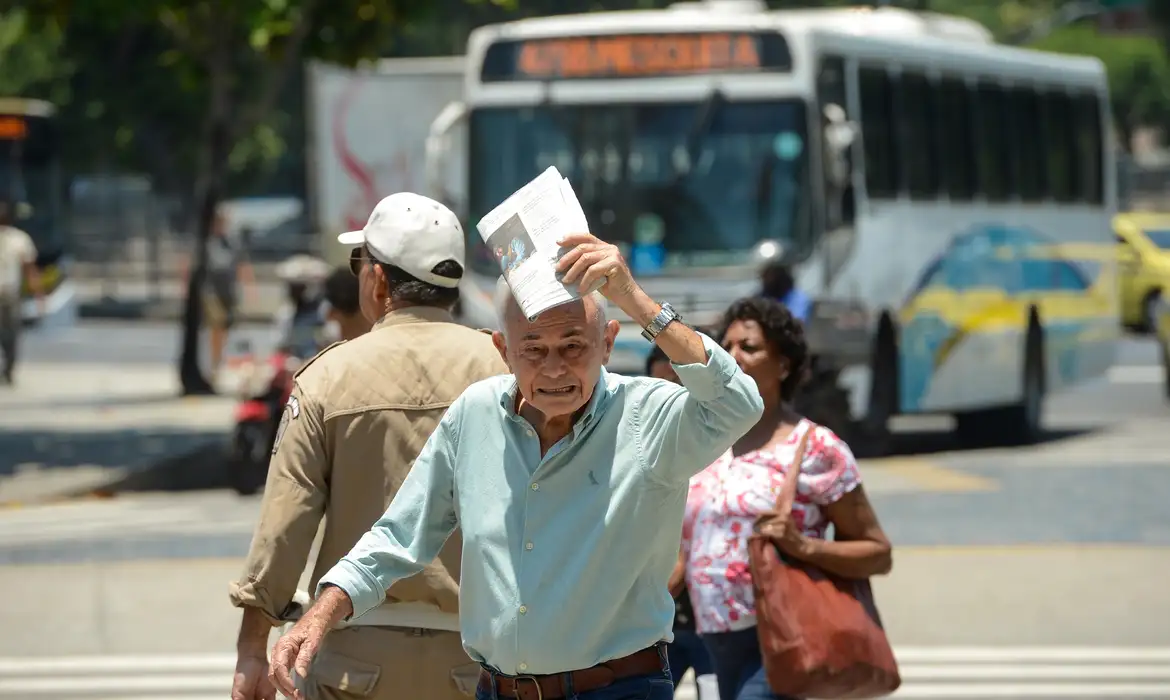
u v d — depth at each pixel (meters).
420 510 10.80
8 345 63.03
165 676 22.73
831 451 14.66
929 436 51.09
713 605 14.66
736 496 14.62
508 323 10.13
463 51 116.94
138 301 111.88
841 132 39.94
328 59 45.62
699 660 15.37
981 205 48.66
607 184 40.75
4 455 42.69
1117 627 25.38
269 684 11.98
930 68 46.62
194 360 59.38
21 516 35.12
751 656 14.66
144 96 112.88
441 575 12.04
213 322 63.50
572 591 10.36
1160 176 177.12
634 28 41.06
